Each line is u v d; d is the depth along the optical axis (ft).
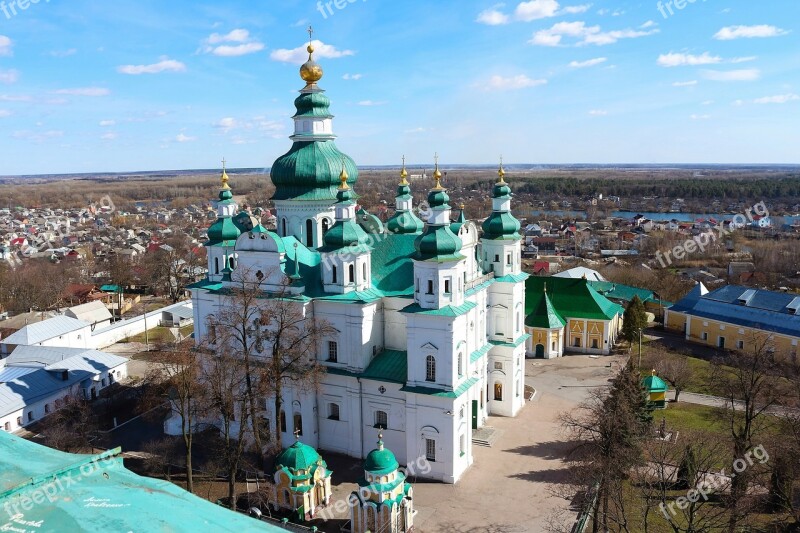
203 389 212.43
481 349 255.50
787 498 178.81
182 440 247.91
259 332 233.14
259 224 244.01
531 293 388.78
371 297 226.79
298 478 193.77
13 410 264.52
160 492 78.79
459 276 211.41
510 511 195.11
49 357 312.71
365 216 276.00
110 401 295.07
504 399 271.90
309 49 254.47
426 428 212.43
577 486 203.92
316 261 244.22
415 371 212.02
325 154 256.11
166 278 573.33
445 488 208.95
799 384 241.96
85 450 240.12
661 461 184.85
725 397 275.80
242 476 219.41
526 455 233.35
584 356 364.17
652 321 438.40
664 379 307.78
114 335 414.82
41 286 529.04
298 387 226.79
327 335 228.84
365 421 228.22
